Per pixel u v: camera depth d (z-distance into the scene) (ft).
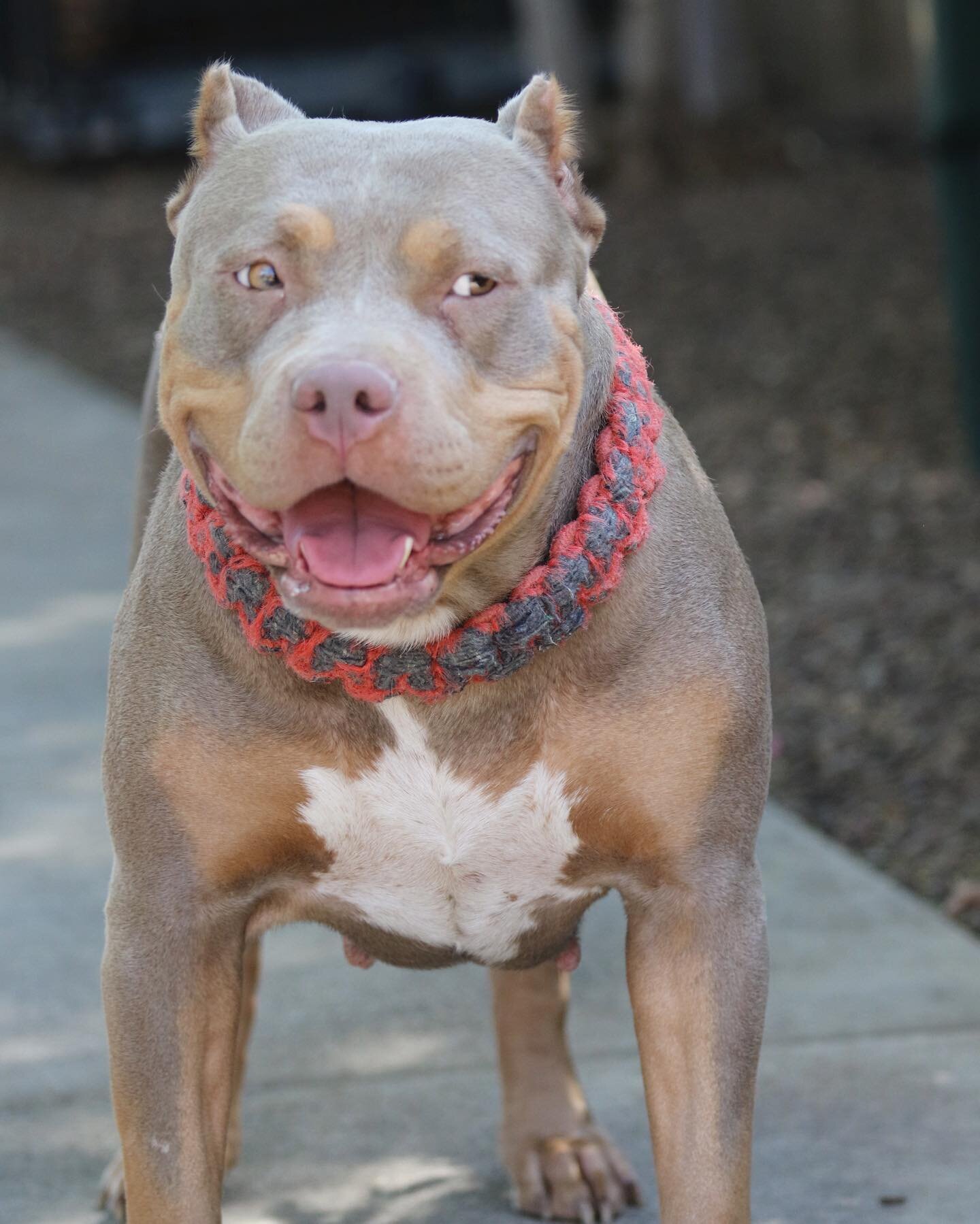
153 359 12.42
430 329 8.81
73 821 18.44
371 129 9.39
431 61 69.41
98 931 16.05
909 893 16.69
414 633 9.53
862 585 25.02
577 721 9.80
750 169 61.72
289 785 9.84
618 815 9.96
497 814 9.95
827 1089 13.28
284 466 8.34
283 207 8.91
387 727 9.76
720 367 38.93
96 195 65.10
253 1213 11.85
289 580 8.68
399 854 10.11
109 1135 12.91
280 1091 13.50
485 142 9.35
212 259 9.10
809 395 36.14
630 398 10.14
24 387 40.45
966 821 18.04
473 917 10.46
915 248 49.60
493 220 9.04
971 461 29.86
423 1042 14.21
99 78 68.80
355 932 10.93
